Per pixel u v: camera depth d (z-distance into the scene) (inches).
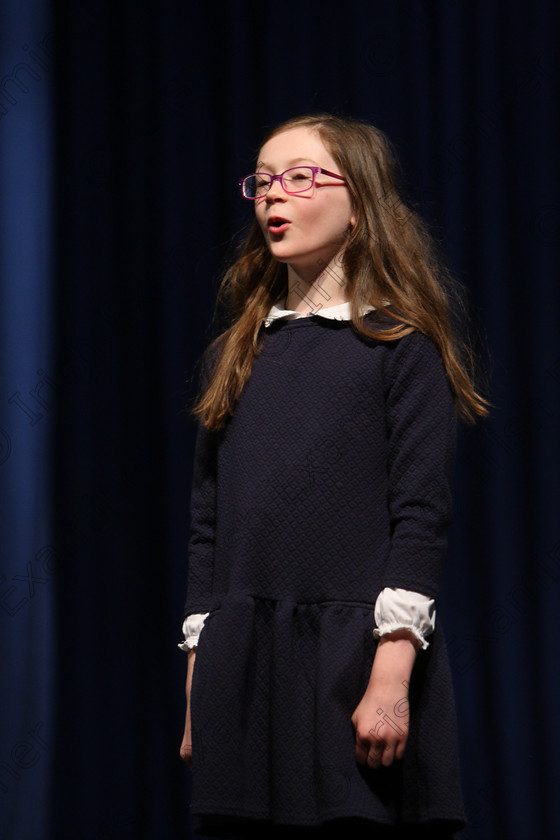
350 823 151.6
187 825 320.5
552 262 345.4
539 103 347.6
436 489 157.6
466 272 344.2
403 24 348.5
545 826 324.2
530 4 350.0
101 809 319.9
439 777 152.9
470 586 335.0
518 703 330.3
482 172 346.0
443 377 165.8
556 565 335.3
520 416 340.5
